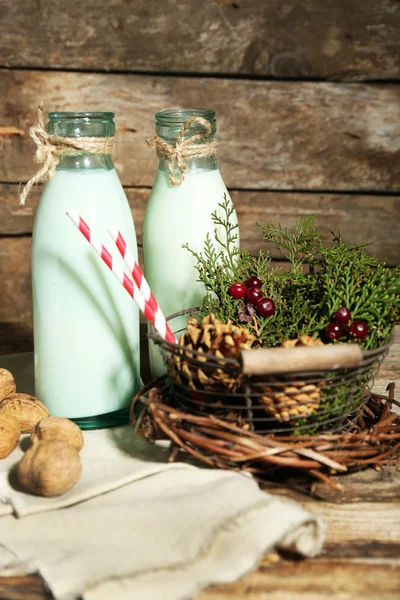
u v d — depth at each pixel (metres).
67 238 0.72
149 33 1.09
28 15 1.08
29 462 0.63
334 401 0.65
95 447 0.71
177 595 0.55
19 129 1.12
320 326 0.70
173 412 0.64
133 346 0.76
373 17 1.09
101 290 0.73
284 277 0.76
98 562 0.57
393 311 0.70
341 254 0.76
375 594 0.56
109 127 0.72
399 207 1.16
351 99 1.12
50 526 0.61
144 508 0.61
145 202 1.16
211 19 1.09
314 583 0.57
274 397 0.64
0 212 1.16
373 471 0.69
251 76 1.11
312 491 0.66
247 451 0.63
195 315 0.78
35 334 0.75
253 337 0.68
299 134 1.13
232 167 1.14
